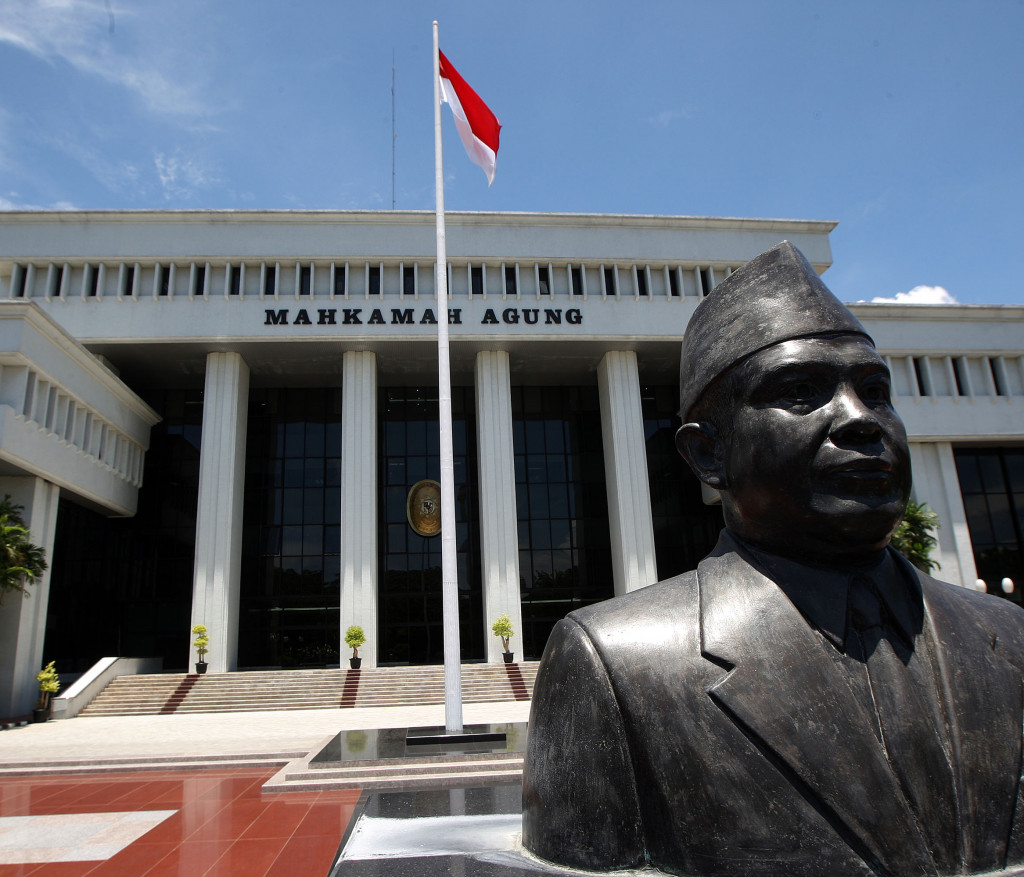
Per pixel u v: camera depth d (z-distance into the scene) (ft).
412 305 102.32
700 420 8.22
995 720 6.41
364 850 8.60
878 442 6.81
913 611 7.02
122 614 104.88
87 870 21.35
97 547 99.86
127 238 99.86
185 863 21.76
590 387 120.98
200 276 102.47
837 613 6.75
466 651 107.04
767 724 6.22
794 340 7.20
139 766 40.22
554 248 106.63
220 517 94.22
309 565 109.19
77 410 83.35
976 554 107.14
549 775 7.09
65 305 97.30
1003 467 111.45
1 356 69.46
